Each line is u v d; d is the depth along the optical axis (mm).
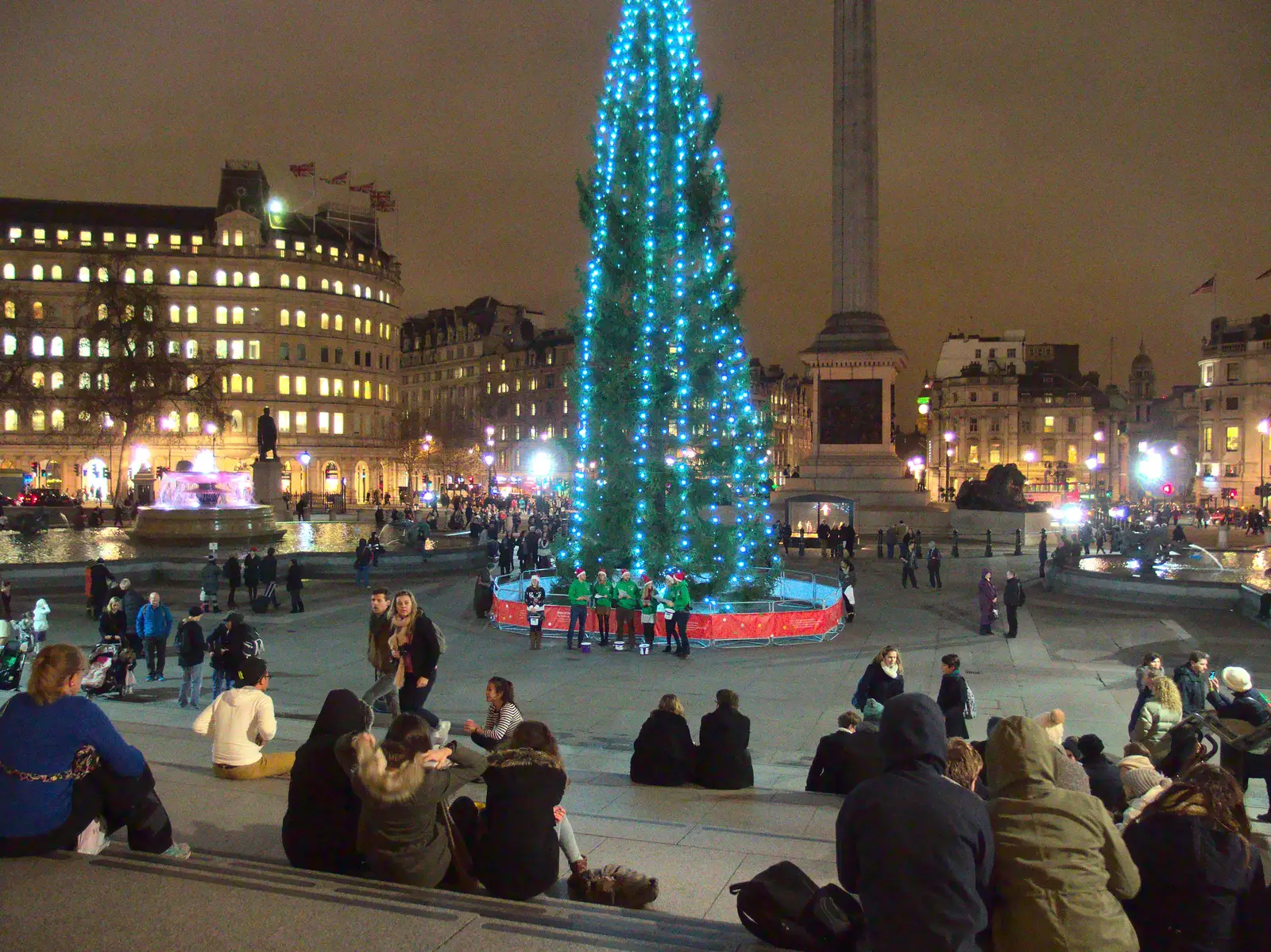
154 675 20688
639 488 27781
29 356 86062
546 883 6504
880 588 37031
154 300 79312
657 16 28219
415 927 5000
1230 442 117438
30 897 5262
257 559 31172
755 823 9328
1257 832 9078
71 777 6098
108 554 45312
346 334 117875
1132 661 22719
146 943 4723
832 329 61906
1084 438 143250
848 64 60938
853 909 5445
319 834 6824
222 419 82250
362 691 19469
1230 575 39156
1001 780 4930
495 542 44688
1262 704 11289
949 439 100375
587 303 28484
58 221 110438
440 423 121188
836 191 61875
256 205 115375
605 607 23891
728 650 23766
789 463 164625
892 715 4684
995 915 4734
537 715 17406
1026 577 40188
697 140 28469
